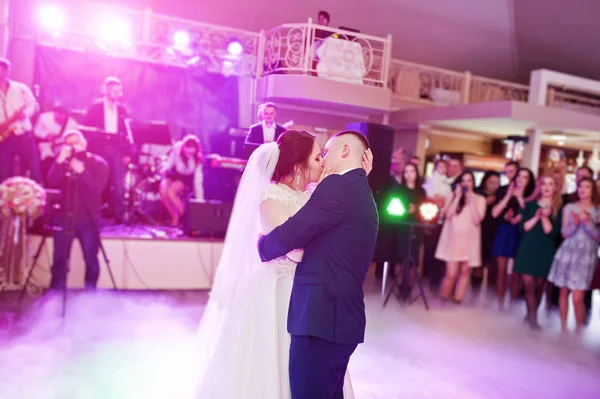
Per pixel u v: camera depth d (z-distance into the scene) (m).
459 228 6.64
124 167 7.16
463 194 6.65
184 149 7.12
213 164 7.20
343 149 2.55
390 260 6.37
